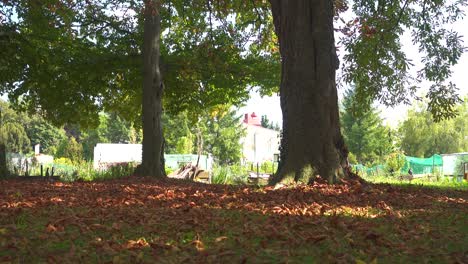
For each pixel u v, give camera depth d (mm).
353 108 17531
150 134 17953
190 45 21641
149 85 18109
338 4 15352
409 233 4664
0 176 16781
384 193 8828
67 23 19016
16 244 3982
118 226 4918
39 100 22328
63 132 91000
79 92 21469
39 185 11617
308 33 10164
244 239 4227
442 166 33219
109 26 20312
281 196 8133
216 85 21828
